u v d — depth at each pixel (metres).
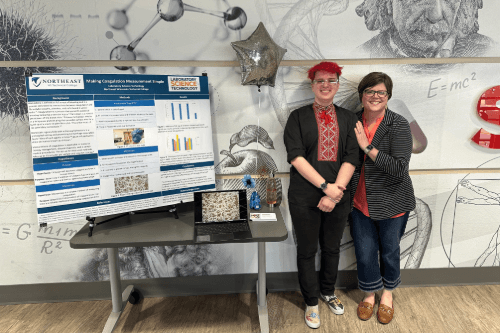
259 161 2.00
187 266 2.11
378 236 1.89
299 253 1.82
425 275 2.17
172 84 1.67
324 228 1.84
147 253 2.08
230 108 1.92
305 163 1.64
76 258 2.04
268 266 2.14
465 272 2.17
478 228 2.13
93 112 1.52
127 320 1.90
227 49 1.84
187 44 1.82
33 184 1.92
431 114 1.97
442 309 1.96
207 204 1.63
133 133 1.60
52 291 2.07
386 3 1.82
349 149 1.67
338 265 2.08
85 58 1.79
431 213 2.11
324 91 1.64
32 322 1.89
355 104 1.94
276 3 1.80
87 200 1.53
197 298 2.11
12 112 1.82
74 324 1.87
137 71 1.83
